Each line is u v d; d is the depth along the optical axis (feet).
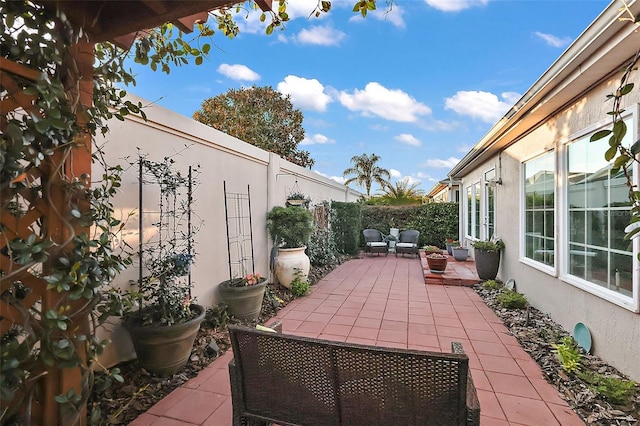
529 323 13.02
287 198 21.79
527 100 12.39
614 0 6.84
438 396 4.25
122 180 9.31
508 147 18.58
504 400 8.00
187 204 11.57
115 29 5.83
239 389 5.32
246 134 42.83
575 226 11.69
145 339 8.45
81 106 5.42
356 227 35.35
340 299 17.01
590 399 7.80
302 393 4.93
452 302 16.48
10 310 4.53
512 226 17.94
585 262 11.03
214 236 13.47
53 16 4.99
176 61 8.09
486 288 18.62
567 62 9.32
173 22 6.41
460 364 4.07
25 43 4.66
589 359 9.90
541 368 9.62
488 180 22.88
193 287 11.66
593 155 10.60
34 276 4.89
